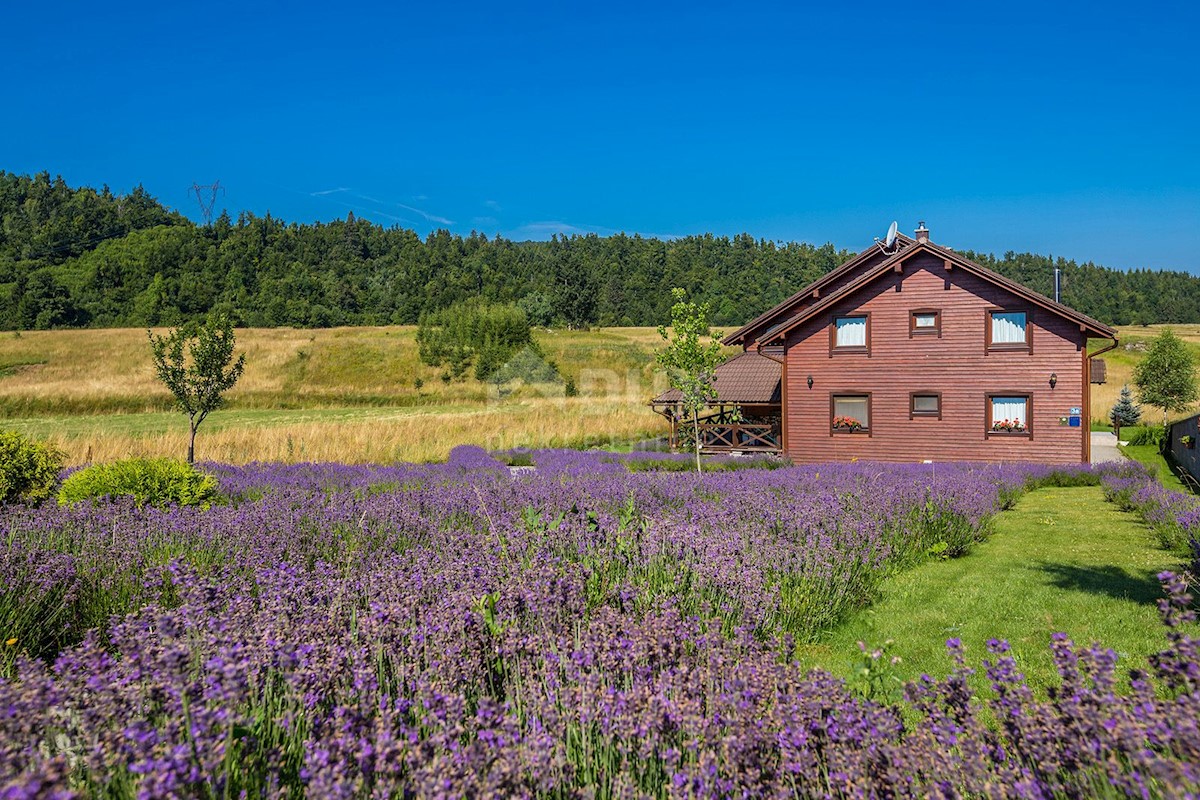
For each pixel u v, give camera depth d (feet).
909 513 34.53
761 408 97.91
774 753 11.05
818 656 20.51
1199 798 8.69
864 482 47.88
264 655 12.32
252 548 25.79
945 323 80.74
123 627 13.11
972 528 35.27
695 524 28.37
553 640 15.15
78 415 153.17
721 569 21.29
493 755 9.83
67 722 10.74
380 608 15.31
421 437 98.89
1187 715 10.08
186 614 12.96
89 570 22.97
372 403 179.01
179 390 70.49
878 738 10.57
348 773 9.48
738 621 19.74
